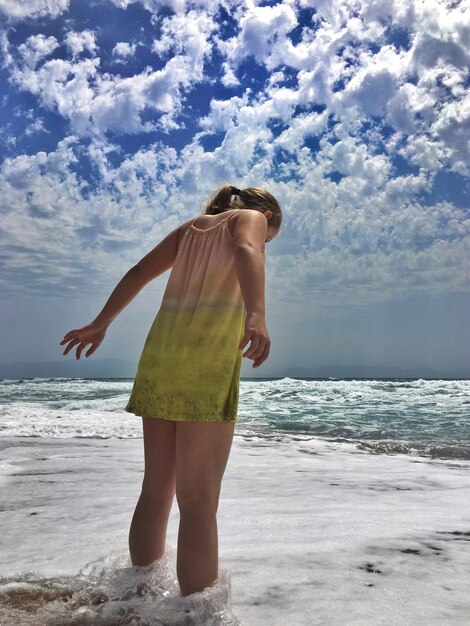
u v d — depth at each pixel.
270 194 2.00
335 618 1.57
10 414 10.02
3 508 2.97
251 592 1.76
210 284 1.73
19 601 1.67
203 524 1.59
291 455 5.18
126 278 2.01
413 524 2.62
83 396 16.84
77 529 2.53
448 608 1.65
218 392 1.64
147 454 1.76
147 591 1.67
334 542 2.31
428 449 5.58
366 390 17.52
